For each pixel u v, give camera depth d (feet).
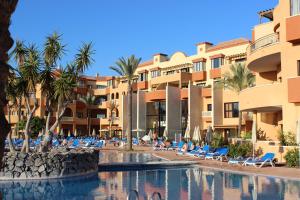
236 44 162.50
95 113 243.81
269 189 48.19
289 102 73.92
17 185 49.57
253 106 85.20
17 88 60.23
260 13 110.73
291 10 76.79
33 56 60.23
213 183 54.13
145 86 201.98
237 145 86.79
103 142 146.20
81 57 64.75
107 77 257.34
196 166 76.43
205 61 174.29
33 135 138.72
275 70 100.42
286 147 73.41
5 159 53.31
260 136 95.50
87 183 52.54
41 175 54.65
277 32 84.33
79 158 60.13
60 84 61.62
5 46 10.57
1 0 10.27
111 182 54.13
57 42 61.87
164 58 205.26
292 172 61.46
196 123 162.61
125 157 101.81
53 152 58.95
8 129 10.73
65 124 224.74
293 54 76.02
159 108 186.09
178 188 49.78
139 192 46.19
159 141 143.64
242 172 63.57
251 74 128.06
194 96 163.84
